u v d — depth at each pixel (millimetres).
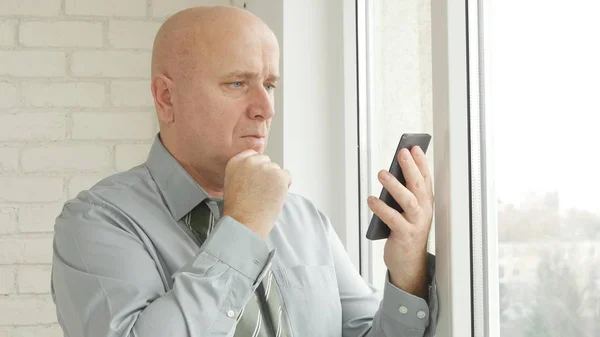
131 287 1059
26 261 2176
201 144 1165
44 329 2182
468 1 1180
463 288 1146
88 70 2227
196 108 1155
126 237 1113
